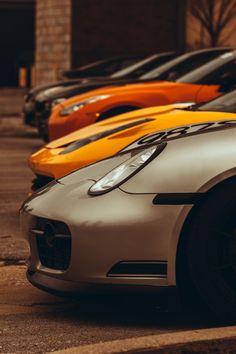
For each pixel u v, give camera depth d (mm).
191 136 5359
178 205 5129
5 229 8625
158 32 35938
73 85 16922
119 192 5230
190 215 5168
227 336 4633
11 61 53094
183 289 5250
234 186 5160
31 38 53438
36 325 5453
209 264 5152
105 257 5195
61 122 13594
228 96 9055
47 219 5418
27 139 18750
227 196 5148
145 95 13422
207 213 5141
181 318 5500
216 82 13359
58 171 8023
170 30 35844
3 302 6047
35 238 5582
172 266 5152
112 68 23984
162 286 5176
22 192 10781
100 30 36469
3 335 5246
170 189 5145
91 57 36625
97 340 5121
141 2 36094
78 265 5258
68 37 36781
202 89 13297
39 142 17969
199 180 5137
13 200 10188
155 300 5219
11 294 6266
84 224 5215
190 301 5289
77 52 36625
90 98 13594
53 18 37625
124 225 5148
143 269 5184
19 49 53375
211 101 9109
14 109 28562
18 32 53219
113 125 8930
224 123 6086
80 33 36594
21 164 13828
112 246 5176
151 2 35906
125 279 5184
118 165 5484
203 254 5148
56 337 5195
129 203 5184
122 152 5664
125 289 5199
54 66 37562
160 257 5148
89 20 36500
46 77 38312
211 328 5109
